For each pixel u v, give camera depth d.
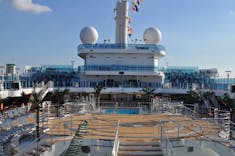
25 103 33.53
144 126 18.42
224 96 33.59
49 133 17.02
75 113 25.67
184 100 40.78
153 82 46.25
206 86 42.94
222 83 42.53
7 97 33.03
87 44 45.97
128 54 46.41
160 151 15.02
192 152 15.95
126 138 16.25
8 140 16.81
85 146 15.63
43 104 30.50
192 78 50.56
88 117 23.50
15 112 24.28
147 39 49.19
